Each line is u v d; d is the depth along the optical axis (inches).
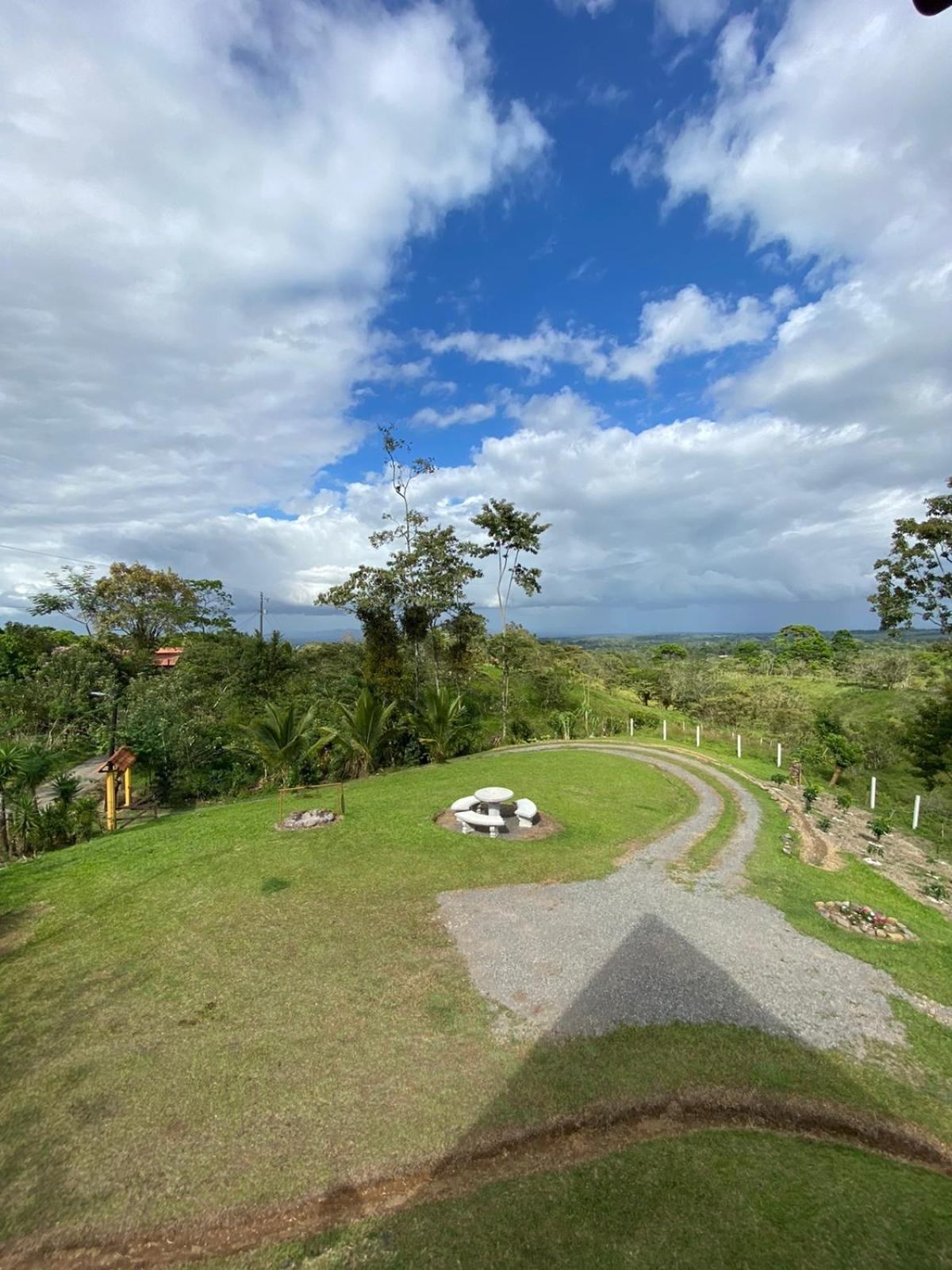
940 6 61.0
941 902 352.5
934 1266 112.5
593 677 1610.5
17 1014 201.3
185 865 343.9
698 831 430.6
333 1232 124.0
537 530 1012.5
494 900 292.0
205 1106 157.9
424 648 1025.5
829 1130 157.2
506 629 1042.1
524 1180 136.5
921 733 769.6
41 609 1364.4
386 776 636.7
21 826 449.1
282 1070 171.6
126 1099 160.6
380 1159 141.8
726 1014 202.5
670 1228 121.8
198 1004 205.0
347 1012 199.6
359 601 873.5
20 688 861.2
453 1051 180.1
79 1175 137.3
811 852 408.8
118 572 1455.5
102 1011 201.8
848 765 783.7
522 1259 115.2
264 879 319.0
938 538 715.4
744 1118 159.5
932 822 594.6
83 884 319.6
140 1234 123.7
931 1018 208.5
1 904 295.6
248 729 601.6
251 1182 135.6
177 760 603.2
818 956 247.8
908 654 1900.8
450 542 941.2
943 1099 168.4
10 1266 117.5
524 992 212.1
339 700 828.6
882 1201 129.6
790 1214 125.6
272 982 218.8
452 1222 125.2
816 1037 192.7
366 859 349.4
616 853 368.8
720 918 279.3
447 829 410.6
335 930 259.9
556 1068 173.3
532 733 1008.2
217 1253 120.3
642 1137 151.4
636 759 738.8
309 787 495.8
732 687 1534.2
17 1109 157.4
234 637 1143.6
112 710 642.2
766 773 710.5
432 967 229.0
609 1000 207.6
